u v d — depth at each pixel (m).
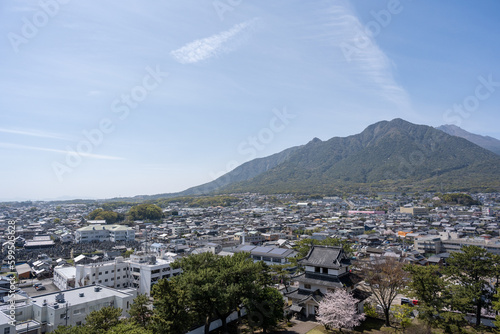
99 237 182.50
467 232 165.50
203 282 46.81
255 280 53.94
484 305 53.06
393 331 48.84
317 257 57.66
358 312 54.59
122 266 91.06
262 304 49.03
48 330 58.28
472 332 49.75
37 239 171.50
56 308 59.69
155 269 87.75
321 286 55.09
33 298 65.25
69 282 90.19
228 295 45.16
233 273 49.00
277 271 76.94
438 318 49.50
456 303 49.66
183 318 43.28
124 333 38.75
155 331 42.03
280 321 54.06
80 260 120.44
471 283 54.97
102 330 42.66
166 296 42.59
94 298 65.94
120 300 66.62
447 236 142.38
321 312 49.28
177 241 161.38
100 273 86.88
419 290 51.59
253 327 51.12
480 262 54.38
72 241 179.12
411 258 109.44
